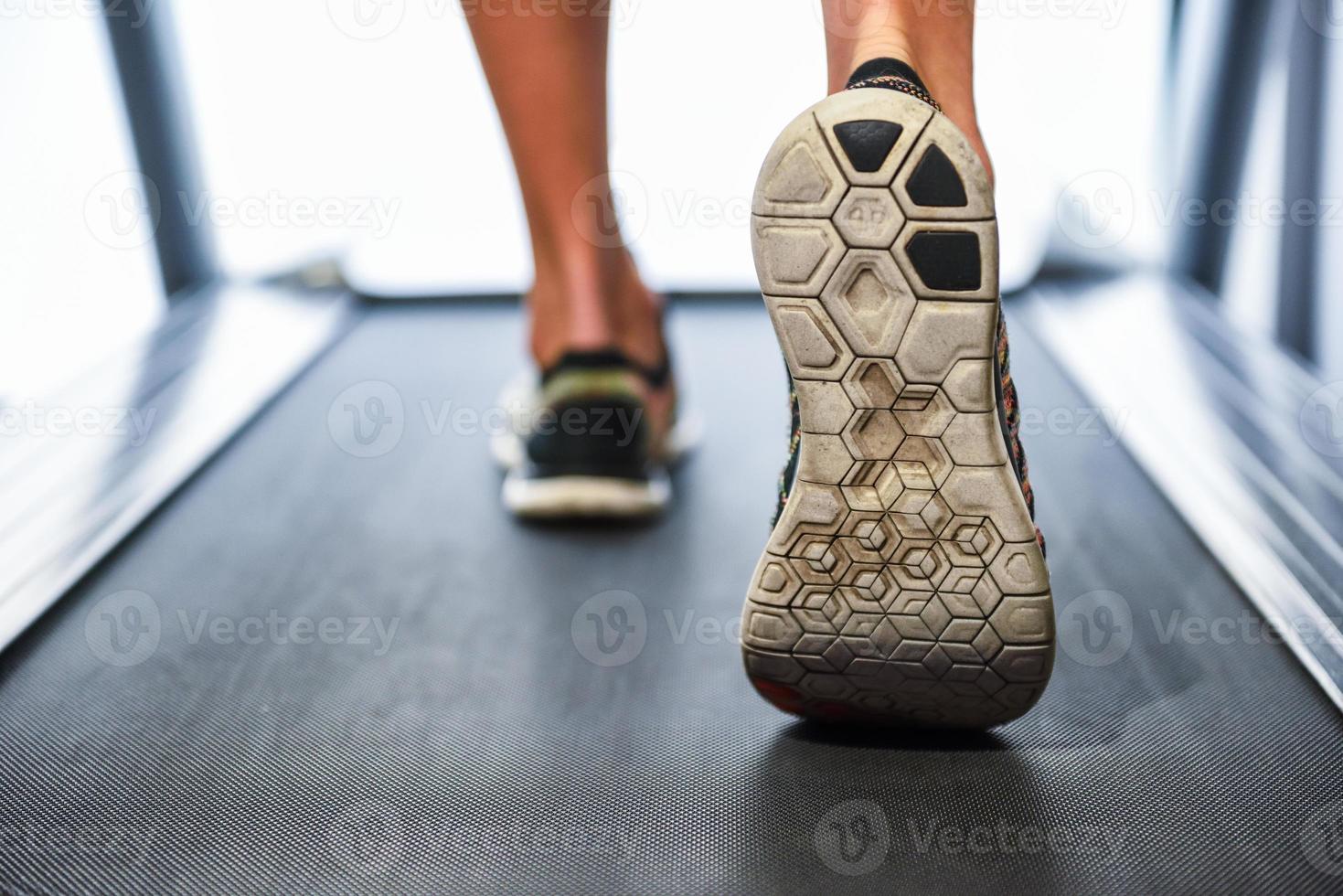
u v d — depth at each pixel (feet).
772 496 4.50
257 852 2.48
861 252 2.32
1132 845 2.44
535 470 4.41
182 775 2.80
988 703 2.62
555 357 4.27
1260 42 5.96
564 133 4.02
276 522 4.41
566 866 2.41
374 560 4.06
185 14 6.82
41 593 3.76
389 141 7.27
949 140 2.23
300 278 7.23
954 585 2.46
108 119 6.01
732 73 6.75
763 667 2.64
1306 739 2.84
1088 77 6.86
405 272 7.38
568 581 3.85
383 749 2.89
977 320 2.32
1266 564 3.73
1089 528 4.17
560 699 3.12
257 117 7.11
